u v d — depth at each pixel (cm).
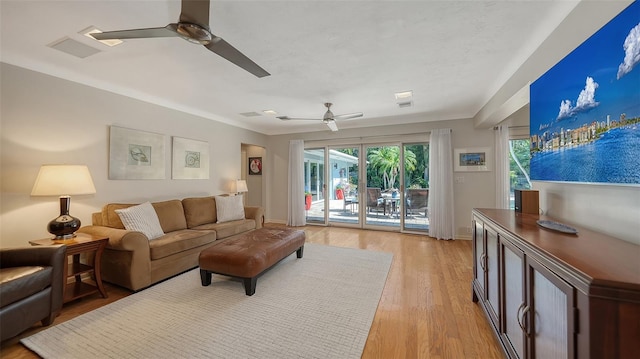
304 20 193
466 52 243
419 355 167
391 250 404
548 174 182
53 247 206
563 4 173
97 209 315
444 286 272
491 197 455
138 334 188
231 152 535
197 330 193
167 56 253
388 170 550
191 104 419
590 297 79
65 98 288
